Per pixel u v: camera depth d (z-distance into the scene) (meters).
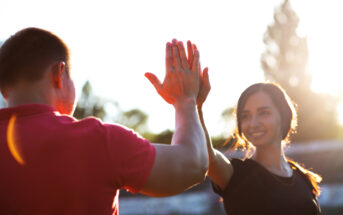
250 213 2.44
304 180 2.83
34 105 1.34
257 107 2.70
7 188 1.24
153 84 1.54
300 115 50.38
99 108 47.84
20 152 1.26
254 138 2.69
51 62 1.39
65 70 1.44
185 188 1.36
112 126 1.35
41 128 1.30
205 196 19.02
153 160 1.31
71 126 1.31
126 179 1.31
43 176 1.25
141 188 1.32
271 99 2.72
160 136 41.91
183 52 1.51
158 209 19.31
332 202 16.73
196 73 1.52
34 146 1.27
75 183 1.25
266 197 2.46
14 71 1.37
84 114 46.97
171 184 1.33
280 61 52.72
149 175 1.30
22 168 1.25
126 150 1.31
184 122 1.43
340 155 17.03
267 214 2.44
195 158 1.35
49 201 1.24
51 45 1.40
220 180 2.43
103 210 1.28
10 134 1.28
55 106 1.42
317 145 17.38
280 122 2.74
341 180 16.86
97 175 1.28
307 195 2.65
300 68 51.81
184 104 1.47
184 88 1.49
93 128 1.32
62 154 1.27
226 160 2.46
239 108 2.78
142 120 51.22
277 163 2.71
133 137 1.35
